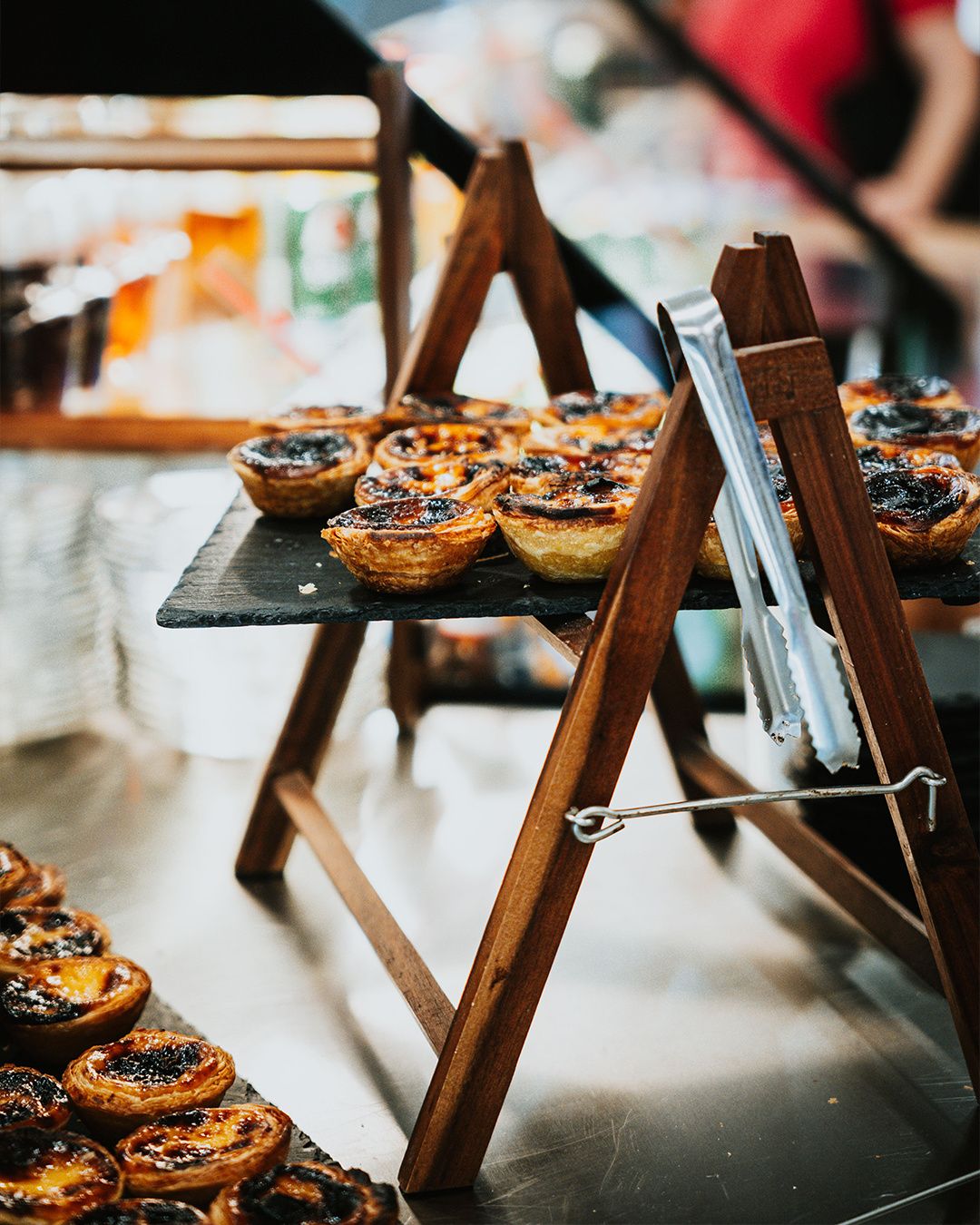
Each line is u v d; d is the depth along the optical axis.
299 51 1.73
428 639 1.83
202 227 1.87
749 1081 1.09
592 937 1.31
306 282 1.90
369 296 1.90
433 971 1.24
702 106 2.27
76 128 1.88
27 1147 0.88
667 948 1.29
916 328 2.43
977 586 1.00
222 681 1.66
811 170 2.31
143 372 1.93
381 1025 1.18
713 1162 0.99
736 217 2.35
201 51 1.73
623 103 2.28
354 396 1.93
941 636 1.71
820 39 2.23
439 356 1.49
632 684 0.91
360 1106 1.07
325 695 1.42
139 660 1.67
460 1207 0.96
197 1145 0.90
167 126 1.88
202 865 1.46
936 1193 0.95
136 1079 0.96
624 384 2.00
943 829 0.99
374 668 1.67
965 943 1.01
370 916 1.22
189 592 1.09
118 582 1.66
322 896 1.42
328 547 1.21
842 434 0.91
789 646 0.88
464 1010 0.95
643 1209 0.94
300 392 1.94
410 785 1.62
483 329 1.93
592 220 2.34
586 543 1.03
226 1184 0.88
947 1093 1.07
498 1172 0.99
